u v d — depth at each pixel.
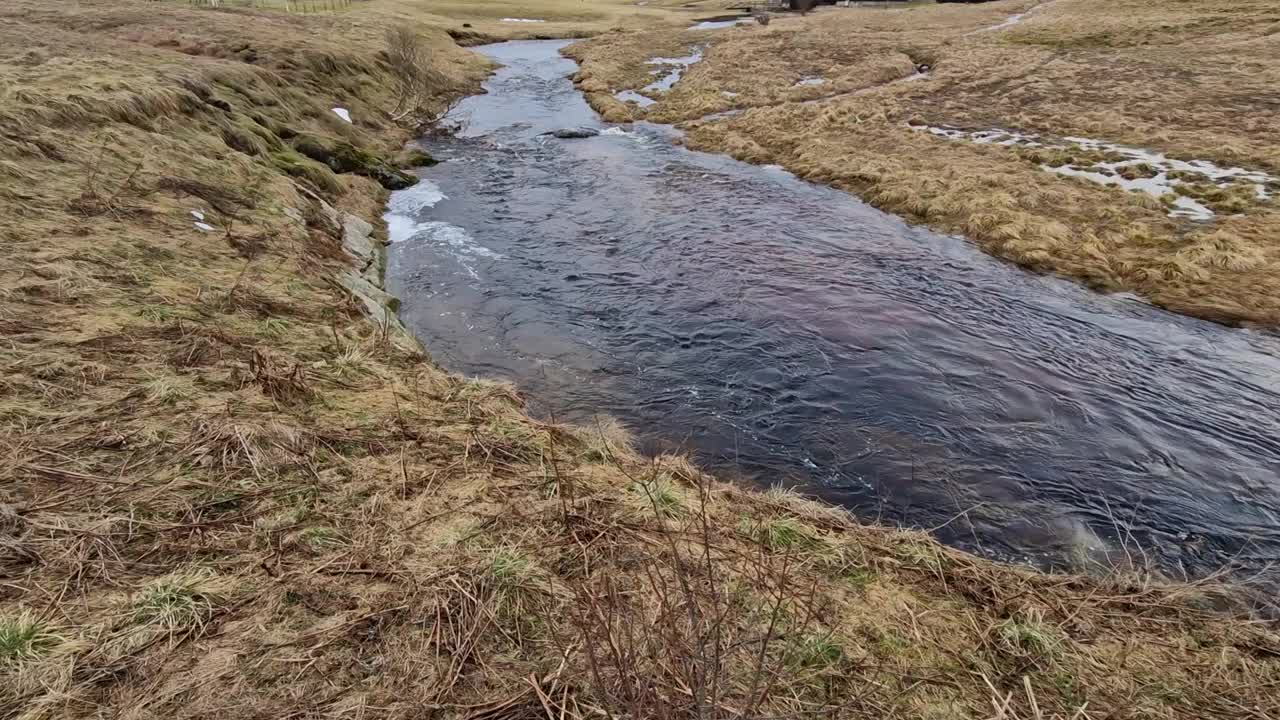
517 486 5.65
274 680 3.53
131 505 4.62
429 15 59.38
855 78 37.34
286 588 4.17
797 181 21.45
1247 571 6.33
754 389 9.71
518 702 3.57
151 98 14.69
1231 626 5.06
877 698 3.85
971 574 5.28
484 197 19.31
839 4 82.56
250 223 12.12
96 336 6.86
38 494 4.56
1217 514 7.26
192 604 3.88
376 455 5.87
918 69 42.34
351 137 22.78
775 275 13.90
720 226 17.02
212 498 4.86
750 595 4.53
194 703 3.34
